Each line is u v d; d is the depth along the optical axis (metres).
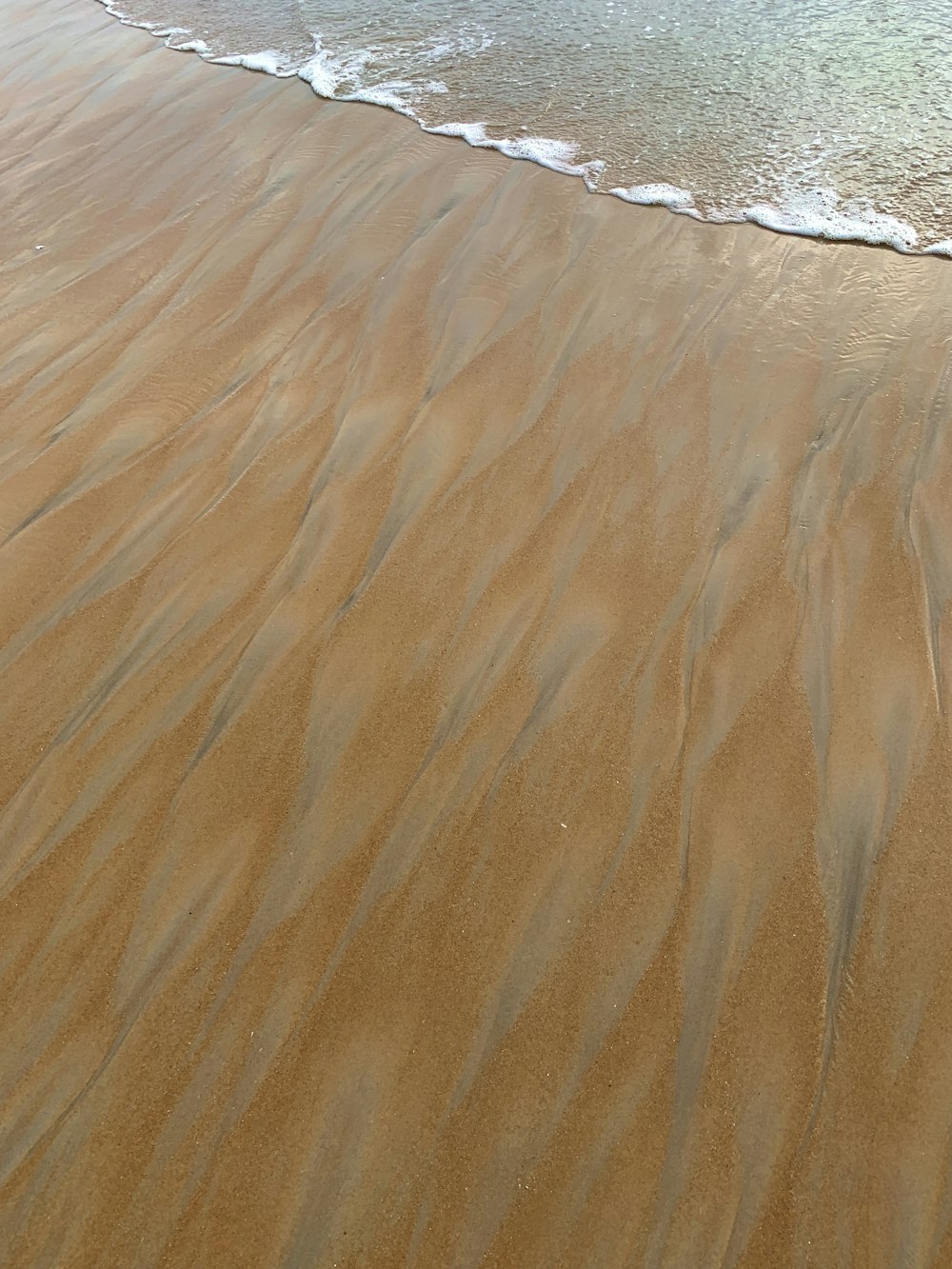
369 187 4.63
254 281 4.12
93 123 5.47
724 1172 1.88
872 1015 2.04
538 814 2.38
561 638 2.72
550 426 3.32
